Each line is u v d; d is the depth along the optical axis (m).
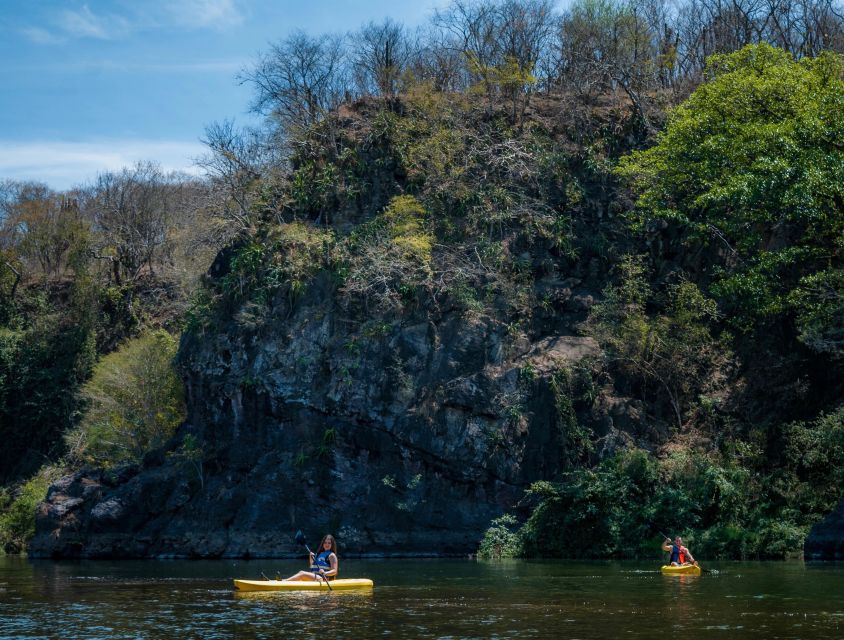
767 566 27.83
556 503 35.66
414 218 44.91
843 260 37.12
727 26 52.12
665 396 40.69
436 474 38.94
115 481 43.56
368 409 40.06
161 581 26.00
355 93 55.22
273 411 41.75
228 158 51.31
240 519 39.81
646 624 15.44
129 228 70.69
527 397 39.31
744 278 35.84
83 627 15.98
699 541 32.91
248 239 47.12
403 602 19.17
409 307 41.66
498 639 14.05
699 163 35.97
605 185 46.28
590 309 42.75
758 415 39.25
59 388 61.19
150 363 51.59
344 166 48.25
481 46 55.97
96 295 66.31
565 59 53.84
